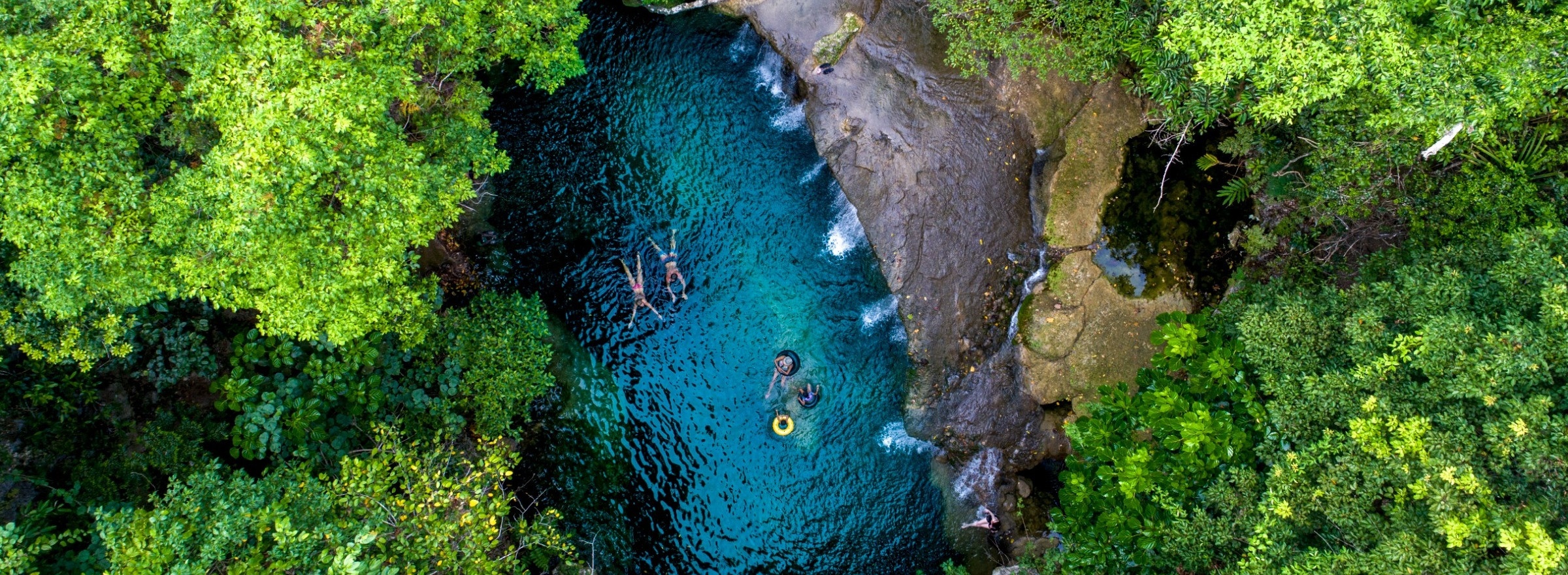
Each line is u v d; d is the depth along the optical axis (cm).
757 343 1938
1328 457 1123
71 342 1245
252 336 1511
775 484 1928
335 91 1069
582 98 1942
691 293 1948
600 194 1941
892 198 1870
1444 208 1372
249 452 1455
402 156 1227
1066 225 1830
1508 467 984
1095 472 1484
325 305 1227
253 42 1076
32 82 957
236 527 1098
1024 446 1867
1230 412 1337
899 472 1908
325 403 1539
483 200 1892
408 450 1587
